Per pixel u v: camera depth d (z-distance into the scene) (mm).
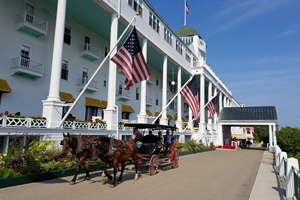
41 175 9859
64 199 7340
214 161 19828
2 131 10672
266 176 13039
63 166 11094
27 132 11609
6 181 8617
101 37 27312
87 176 10383
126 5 21828
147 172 12953
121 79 30734
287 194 8328
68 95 22297
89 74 25375
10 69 17797
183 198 7953
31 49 19453
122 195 8023
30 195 7660
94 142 9328
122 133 19219
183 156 23641
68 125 14422
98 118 18531
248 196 8555
